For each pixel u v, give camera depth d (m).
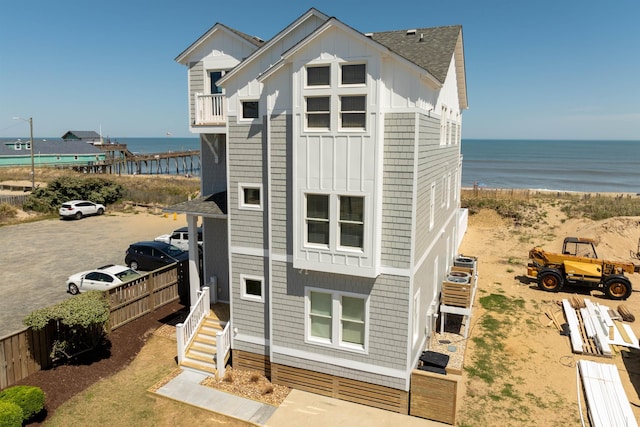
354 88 10.70
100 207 42.59
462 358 14.07
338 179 11.16
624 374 13.34
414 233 10.99
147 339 15.74
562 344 15.34
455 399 10.90
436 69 13.56
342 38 10.61
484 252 27.58
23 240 31.61
